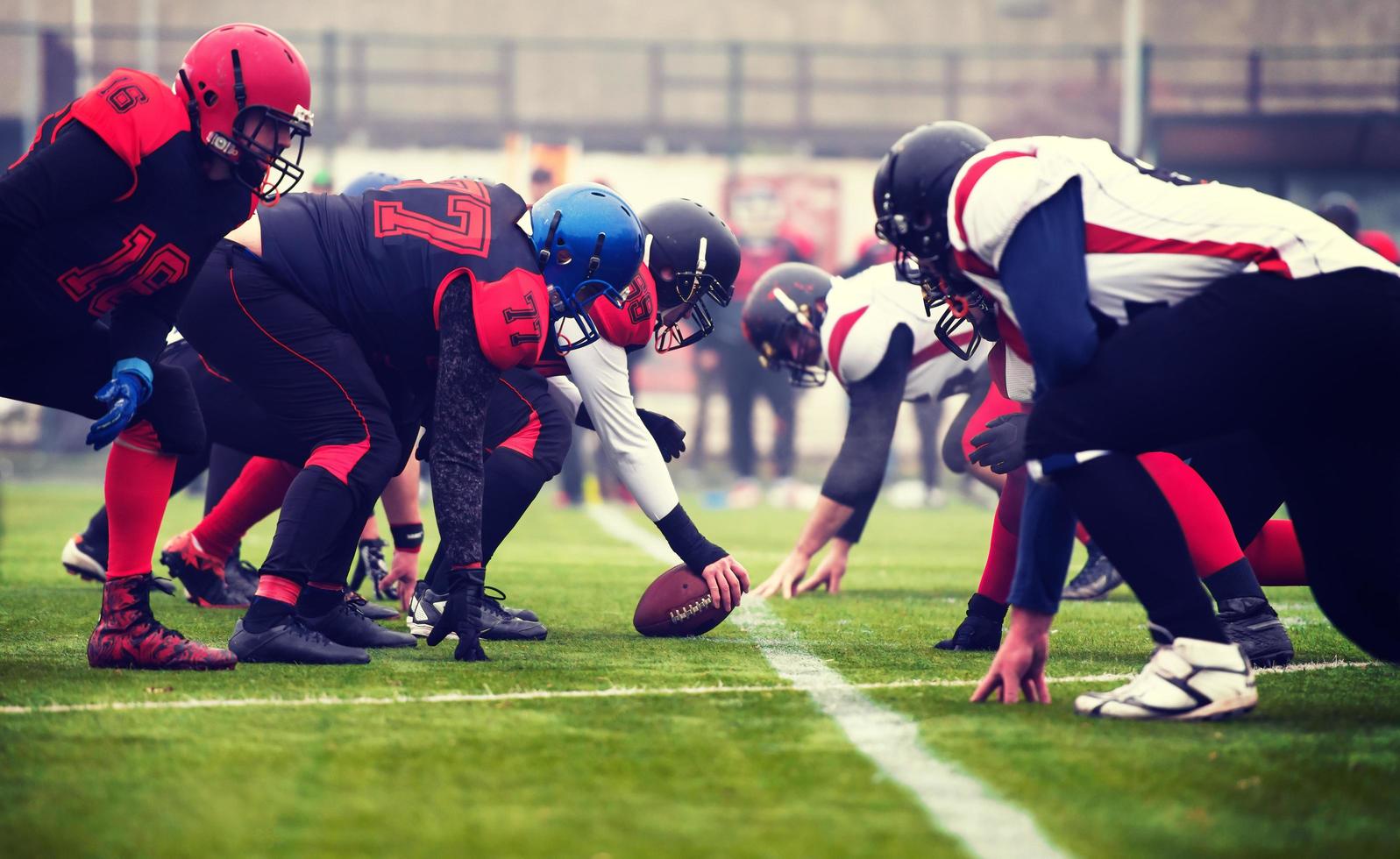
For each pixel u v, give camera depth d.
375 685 11.61
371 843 7.20
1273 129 56.56
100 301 11.38
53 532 29.34
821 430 60.47
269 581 12.97
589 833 7.41
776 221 55.78
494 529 15.32
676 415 59.16
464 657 13.14
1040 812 7.86
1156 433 9.96
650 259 15.16
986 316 11.72
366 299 12.85
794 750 9.24
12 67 62.34
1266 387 9.89
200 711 10.36
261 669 12.45
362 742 9.34
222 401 16.06
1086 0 76.12
